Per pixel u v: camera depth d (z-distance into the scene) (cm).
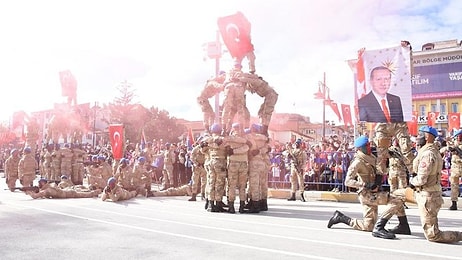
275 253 588
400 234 756
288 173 1647
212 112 1390
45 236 716
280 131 5103
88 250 606
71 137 2356
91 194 1515
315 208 1224
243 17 1259
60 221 895
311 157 1647
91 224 855
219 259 551
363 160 765
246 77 1245
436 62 3678
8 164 1795
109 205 1244
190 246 636
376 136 1053
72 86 2359
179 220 927
